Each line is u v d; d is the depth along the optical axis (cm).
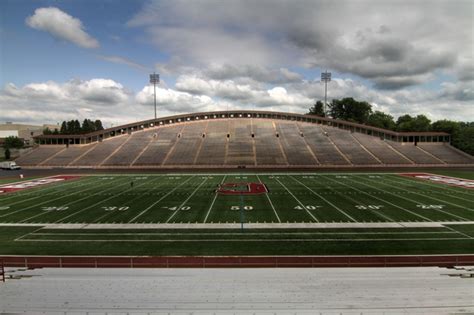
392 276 1280
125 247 1728
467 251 1638
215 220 2233
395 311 1038
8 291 1180
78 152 6756
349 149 6712
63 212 2477
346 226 2067
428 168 5631
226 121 8562
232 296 1136
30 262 1445
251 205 2683
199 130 7931
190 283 1232
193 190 3441
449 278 1260
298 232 1953
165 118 8350
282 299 1112
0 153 8725
